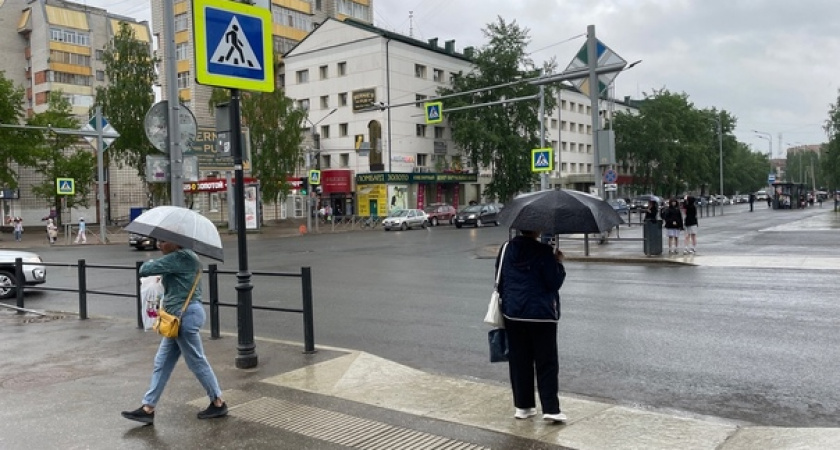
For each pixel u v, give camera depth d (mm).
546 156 26922
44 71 79500
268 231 45156
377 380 6395
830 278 13578
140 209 51688
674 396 5902
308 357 7367
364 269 18156
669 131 81000
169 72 10406
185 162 10641
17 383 6516
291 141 46344
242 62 6883
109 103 51062
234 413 5422
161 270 5133
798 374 6457
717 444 4473
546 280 4949
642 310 10266
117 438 4855
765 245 21109
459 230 41594
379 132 54781
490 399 5707
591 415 5188
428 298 12273
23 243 39656
